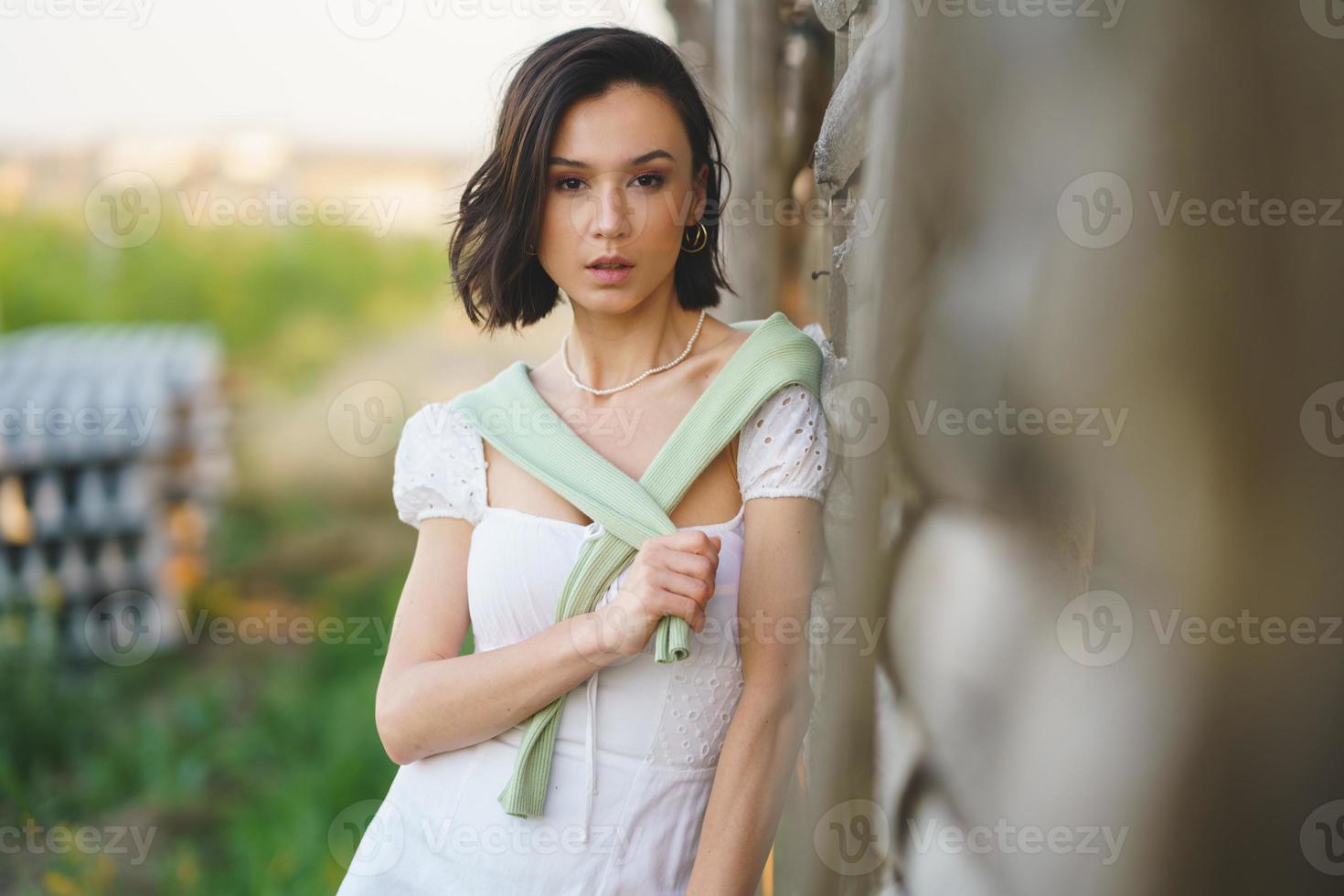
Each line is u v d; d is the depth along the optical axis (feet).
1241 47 2.41
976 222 2.73
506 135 4.61
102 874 11.77
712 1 7.62
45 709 14.99
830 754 3.56
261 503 23.24
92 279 27.53
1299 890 2.52
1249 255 2.42
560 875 4.52
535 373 5.18
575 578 4.50
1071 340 2.52
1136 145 2.45
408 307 28.78
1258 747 2.50
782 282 6.81
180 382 21.56
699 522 4.61
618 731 4.57
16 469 18.34
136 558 19.40
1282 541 2.44
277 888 11.30
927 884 3.00
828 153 4.11
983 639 2.79
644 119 4.49
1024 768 2.72
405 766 4.93
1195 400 2.44
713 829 4.32
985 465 2.73
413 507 5.00
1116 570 2.58
